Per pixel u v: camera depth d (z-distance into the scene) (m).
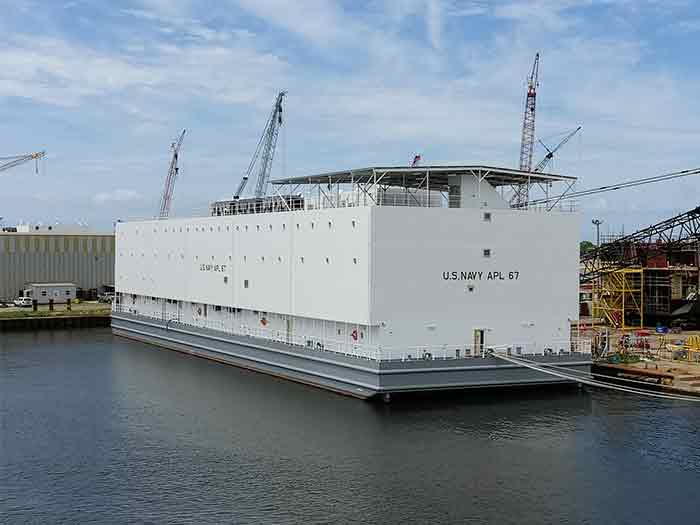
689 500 33.03
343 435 41.53
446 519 31.17
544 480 35.16
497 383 48.75
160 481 35.66
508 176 52.81
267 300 59.22
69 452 40.16
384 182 56.28
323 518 31.33
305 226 53.97
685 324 83.44
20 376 61.16
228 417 46.16
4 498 33.97
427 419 44.19
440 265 48.41
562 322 51.50
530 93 128.62
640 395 50.88
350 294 49.06
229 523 31.05
